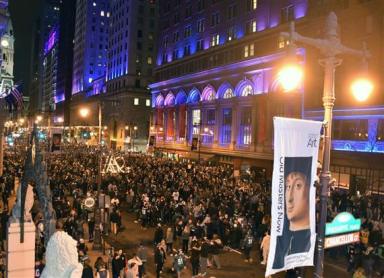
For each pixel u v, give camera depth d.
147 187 35.03
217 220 23.53
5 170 42.66
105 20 157.38
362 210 28.61
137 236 26.02
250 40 59.50
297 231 9.45
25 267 12.84
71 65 183.88
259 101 56.06
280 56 52.12
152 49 111.06
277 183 9.12
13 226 12.77
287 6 52.94
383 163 37.38
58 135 51.25
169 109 82.31
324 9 46.03
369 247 19.16
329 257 22.45
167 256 21.77
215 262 20.14
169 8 86.81
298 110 48.94
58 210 24.06
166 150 81.81
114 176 41.41
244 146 59.50
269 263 9.10
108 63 126.56
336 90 42.62
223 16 67.25
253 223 25.12
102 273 15.08
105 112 122.94
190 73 74.81
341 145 42.41
